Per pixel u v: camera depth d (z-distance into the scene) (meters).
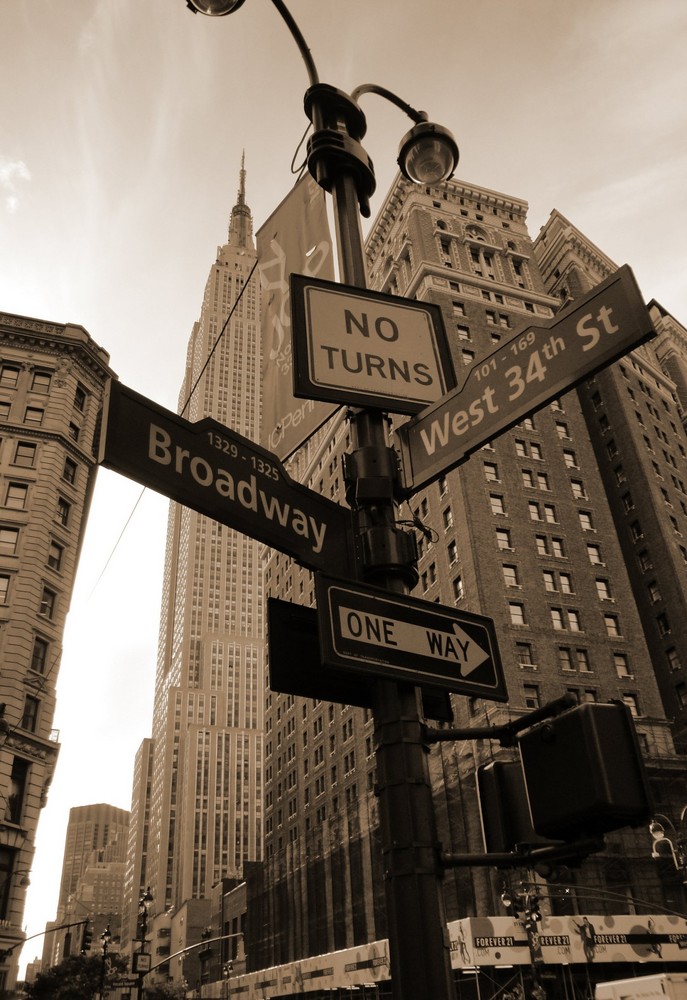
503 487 59.91
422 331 5.88
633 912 41.56
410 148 7.40
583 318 4.65
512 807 4.03
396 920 3.74
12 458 50.47
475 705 48.66
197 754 198.62
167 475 4.31
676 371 89.81
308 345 5.38
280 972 63.09
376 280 84.19
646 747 48.84
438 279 73.19
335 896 63.44
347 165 6.17
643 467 69.56
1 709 41.69
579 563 58.47
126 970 59.53
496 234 80.69
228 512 4.48
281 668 4.85
